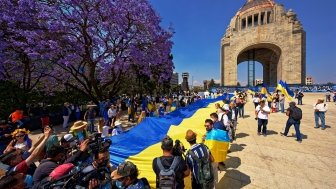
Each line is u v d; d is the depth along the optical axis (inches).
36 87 785.6
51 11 536.4
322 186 215.8
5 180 98.7
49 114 620.4
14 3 511.8
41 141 171.3
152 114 641.0
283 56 1958.7
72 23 565.0
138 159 203.9
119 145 229.0
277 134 430.3
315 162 278.5
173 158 133.0
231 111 379.2
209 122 217.3
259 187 215.0
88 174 105.7
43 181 111.9
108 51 626.2
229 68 2188.7
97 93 696.4
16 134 193.5
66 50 559.5
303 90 1717.5
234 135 398.6
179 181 129.5
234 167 264.7
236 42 2158.0
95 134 152.8
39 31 529.3
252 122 569.0
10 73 660.1
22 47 510.0
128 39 623.8
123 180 112.6
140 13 597.9
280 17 1979.6
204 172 152.6
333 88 1619.1
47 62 672.4
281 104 735.7
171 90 2092.8
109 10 557.0
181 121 296.2
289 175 241.6
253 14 2087.8
